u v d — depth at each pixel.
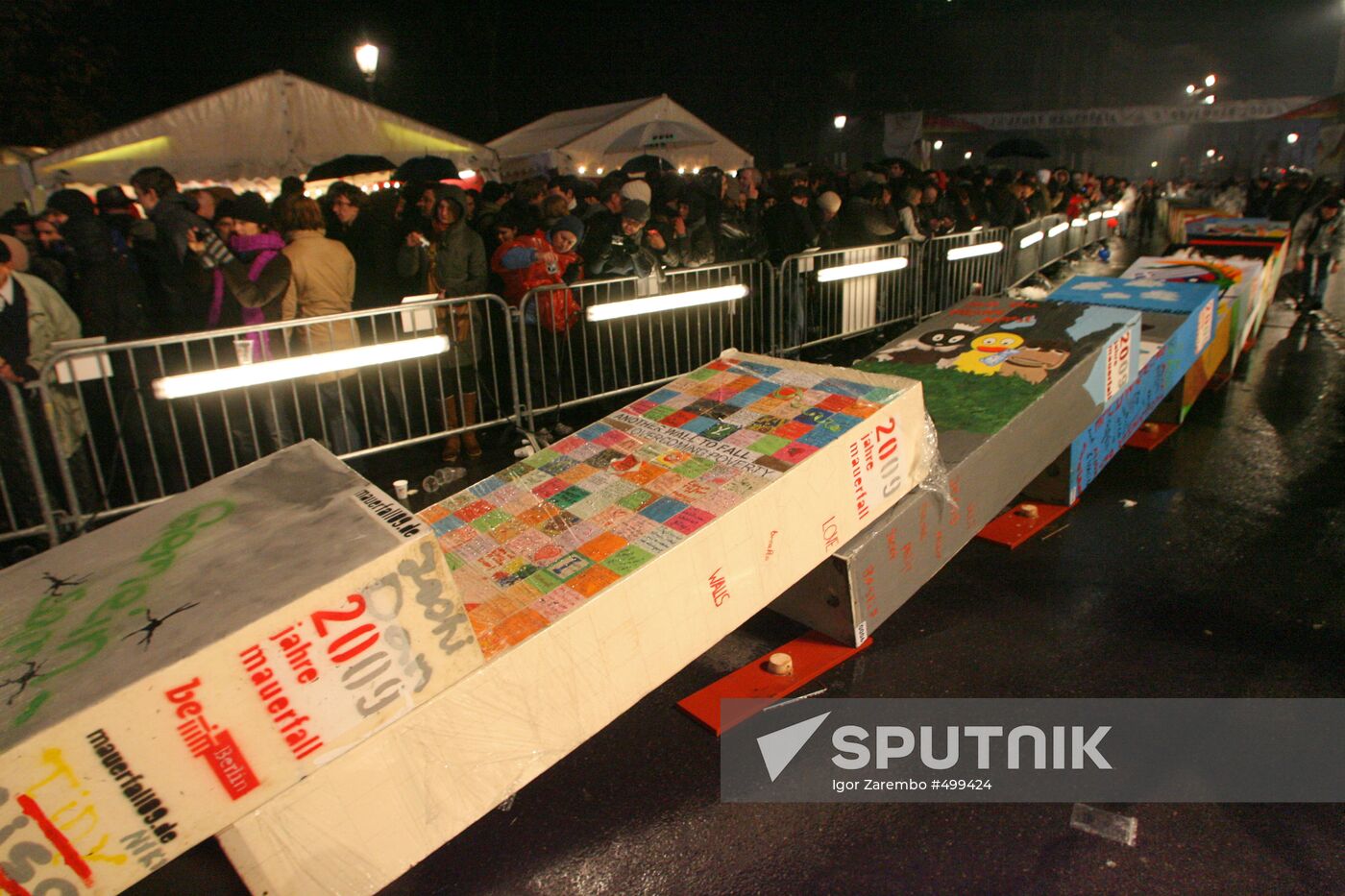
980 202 11.23
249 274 4.75
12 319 4.37
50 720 1.61
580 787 2.77
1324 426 5.95
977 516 3.76
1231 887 2.27
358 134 11.00
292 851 1.94
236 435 5.20
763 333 7.44
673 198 7.50
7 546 4.68
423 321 5.20
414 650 2.03
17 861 1.61
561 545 2.65
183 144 9.97
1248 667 3.22
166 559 2.10
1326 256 9.78
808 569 2.98
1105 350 4.36
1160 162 58.19
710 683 3.28
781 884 2.35
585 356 6.16
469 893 2.38
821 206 8.14
